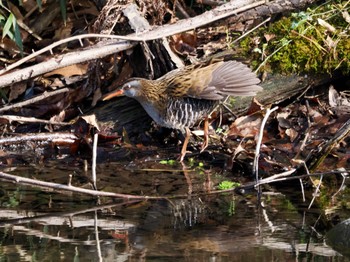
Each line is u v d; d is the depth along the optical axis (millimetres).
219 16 12148
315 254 7848
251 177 10609
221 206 9453
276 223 8789
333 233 8289
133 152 11789
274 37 12508
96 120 12344
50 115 12680
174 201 9664
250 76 11438
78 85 12938
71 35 13961
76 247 8086
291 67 12156
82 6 14211
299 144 11508
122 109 12477
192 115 11555
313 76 12172
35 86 13047
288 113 12133
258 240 8250
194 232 8484
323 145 10586
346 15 12422
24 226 8781
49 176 10773
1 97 12977
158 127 12344
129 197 9586
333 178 10484
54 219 9031
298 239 8289
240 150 10984
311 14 12383
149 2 12750
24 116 12609
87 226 8758
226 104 12117
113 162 11461
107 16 12406
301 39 12250
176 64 12195
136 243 8188
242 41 12680
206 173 10852
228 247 8047
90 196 9930
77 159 11664
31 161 11586
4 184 10477
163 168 11117
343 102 12242
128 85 11680
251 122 12031
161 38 11875
